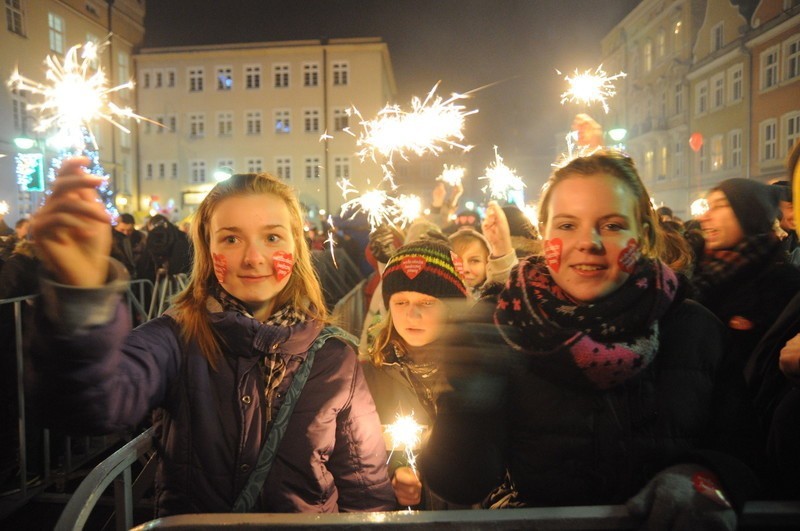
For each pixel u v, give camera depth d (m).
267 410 1.76
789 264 2.44
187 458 1.70
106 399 1.39
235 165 44.69
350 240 13.52
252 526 1.26
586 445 1.48
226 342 1.76
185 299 1.85
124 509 1.92
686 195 30.58
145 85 43.97
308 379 1.82
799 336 1.53
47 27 27.45
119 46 39.12
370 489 1.90
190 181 44.41
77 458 5.11
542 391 1.51
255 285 1.79
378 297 4.08
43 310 1.24
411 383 2.43
